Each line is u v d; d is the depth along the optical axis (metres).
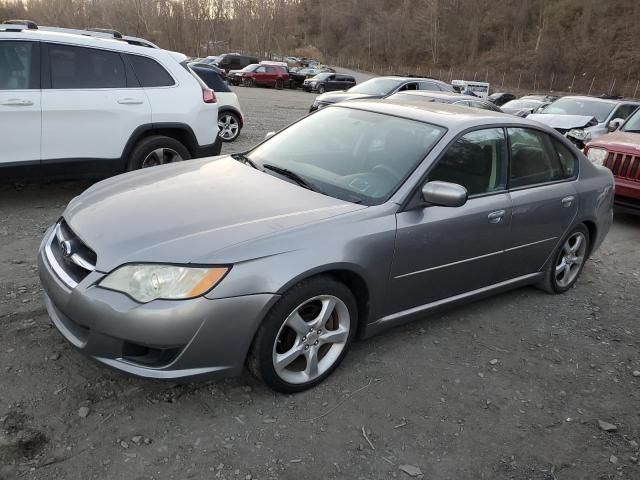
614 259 6.23
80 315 2.74
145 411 2.90
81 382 3.07
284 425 2.91
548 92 67.50
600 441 3.07
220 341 2.77
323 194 3.48
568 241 4.81
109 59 6.17
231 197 3.32
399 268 3.42
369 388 3.29
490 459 2.84
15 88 5.51
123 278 2.70
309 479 2.58
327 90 36.59
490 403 3.29
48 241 3.27
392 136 3.86
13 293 3.96
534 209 4.21
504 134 4.11
